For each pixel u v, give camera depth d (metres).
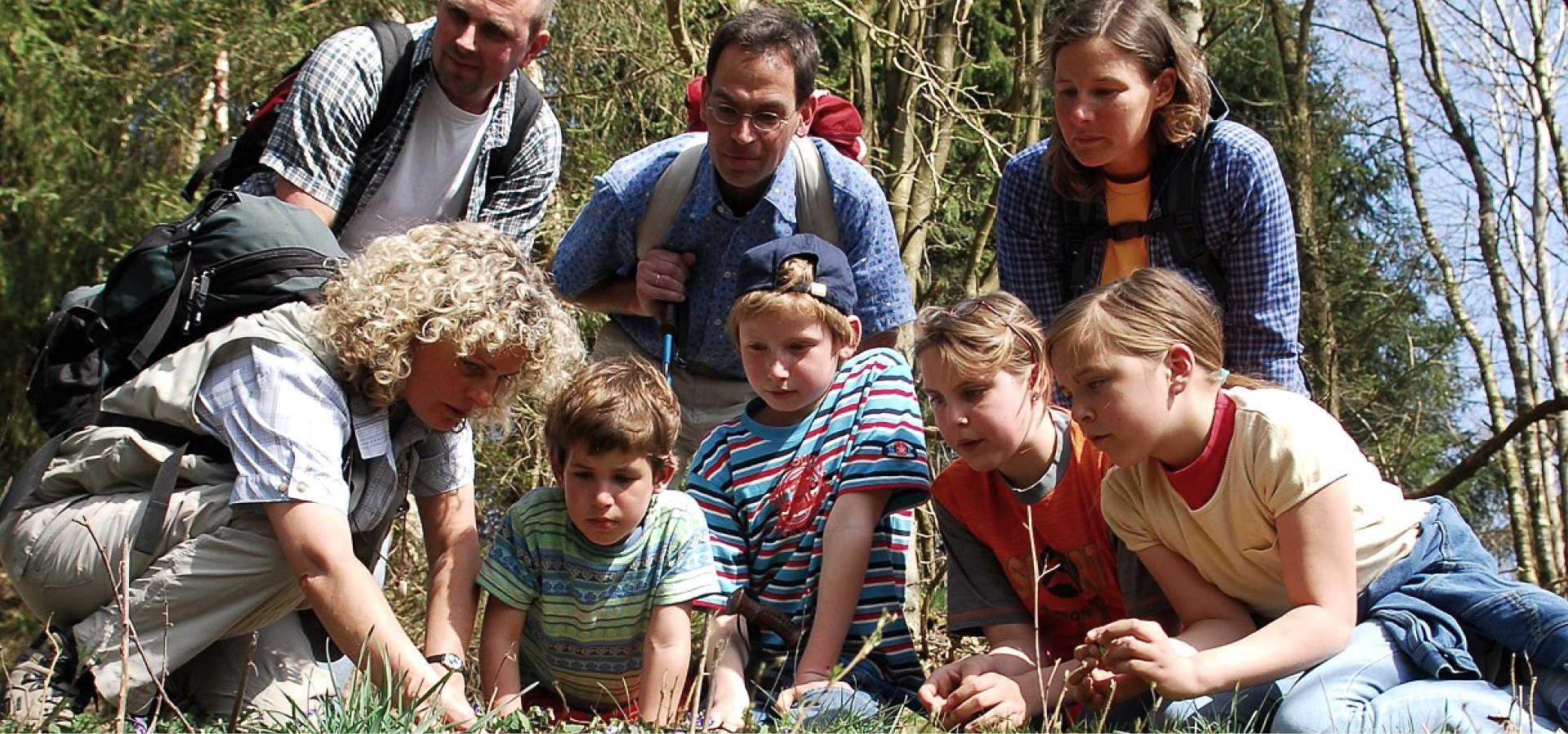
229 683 3.58
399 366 3.22
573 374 3.56
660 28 8.66
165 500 3.31
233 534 3.30
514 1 4.18
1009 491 3.66
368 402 3.38
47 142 8.25
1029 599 3.69
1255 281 4.02
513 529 3.67
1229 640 3.31
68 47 8.23
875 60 10.15
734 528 3.92
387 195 4.29
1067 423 3.74
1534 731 3.01
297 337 3.32
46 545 3.38
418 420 3.52
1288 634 3.11
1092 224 4.21
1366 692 3.20
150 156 8.48
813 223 4.40
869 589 3.84
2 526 3.45
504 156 4.47
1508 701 3.14
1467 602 3.28
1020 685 3.34
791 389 3.85
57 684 3.26
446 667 3.49
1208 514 3.29
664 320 4.44
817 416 3.92
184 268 3.41
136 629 3.32
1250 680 3.07
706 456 4.02
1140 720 3.19
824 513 3.83
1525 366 15.76
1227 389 3.42
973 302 3.59
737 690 3.51
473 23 4.14
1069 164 4.11
